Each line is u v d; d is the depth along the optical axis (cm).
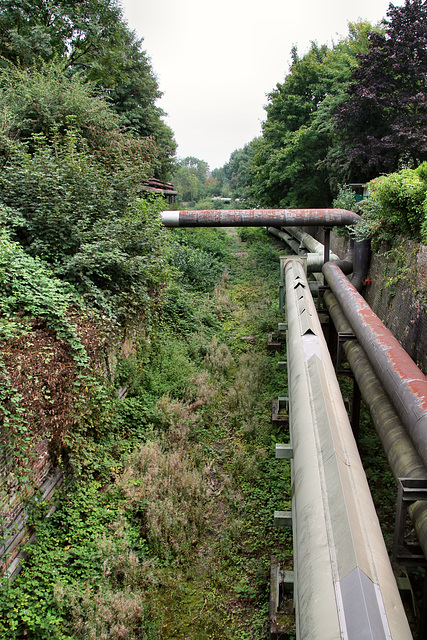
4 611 449
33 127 1086
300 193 2309
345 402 790
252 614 501
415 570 527
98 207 833
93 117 1158
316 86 2225
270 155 2325
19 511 527
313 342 631
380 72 1570
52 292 624
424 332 677
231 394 923
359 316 695
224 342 1229
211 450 774
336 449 382
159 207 1108
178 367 982
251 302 1555
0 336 538
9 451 496
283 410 855
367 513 330
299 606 299
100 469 663
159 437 769
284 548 576
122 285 802
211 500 654
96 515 586
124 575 519
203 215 1089
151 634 474
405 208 783
